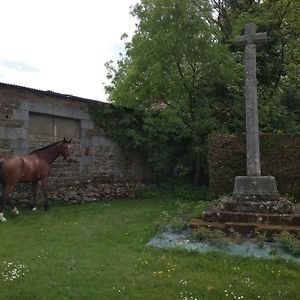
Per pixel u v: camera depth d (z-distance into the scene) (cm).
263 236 678
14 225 822
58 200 1130
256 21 1459
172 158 1463
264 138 1174
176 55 1305
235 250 640
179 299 457
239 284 499
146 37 1326
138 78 1392
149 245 672
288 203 784
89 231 771
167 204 1139
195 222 772
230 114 1398
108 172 1379
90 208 1044
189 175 1460
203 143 1350
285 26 1598
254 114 857
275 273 537
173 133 1423
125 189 1340
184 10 1266
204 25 1280
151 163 1468
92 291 474
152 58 1313
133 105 1424
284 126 1484
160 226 775
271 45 1559
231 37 1457
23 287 481
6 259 590
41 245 671
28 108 1122
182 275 532
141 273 537
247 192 825
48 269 543
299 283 508
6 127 1062
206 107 1314
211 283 502
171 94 1349
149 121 1358
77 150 1284
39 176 1005
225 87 1375
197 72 1343
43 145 1170
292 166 1144
